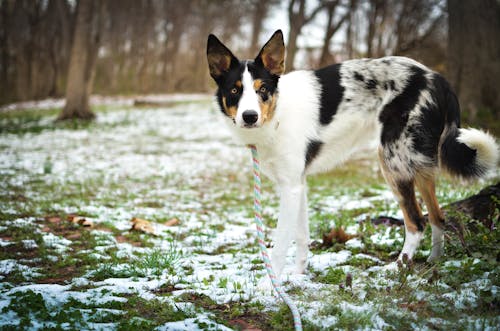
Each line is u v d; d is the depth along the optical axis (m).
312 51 19.05
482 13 10.92
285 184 3.76
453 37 11.35
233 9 43.47
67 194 7.15
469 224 4.41
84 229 5.41
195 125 17.36
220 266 4.18
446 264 3.71
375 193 7.03
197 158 10.88
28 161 9.88
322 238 4.96
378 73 3.96
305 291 3.48
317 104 3.85
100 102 30.20
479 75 11.00
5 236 5.01
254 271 3.98
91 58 18.09
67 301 3.22
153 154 11.30
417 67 3.95
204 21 44.88
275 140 3.71
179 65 54.28
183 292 3.49
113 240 5.00
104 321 2.94
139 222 5.49
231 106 3.60
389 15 16.34
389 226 5.16
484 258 3.48
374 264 4.09
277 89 3.69
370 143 4.13
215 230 5.48
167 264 4.13
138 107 25.30
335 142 4.01
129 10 42.31
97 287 3.63
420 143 3.82
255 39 32.56
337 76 3.98
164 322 2.96
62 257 4.37
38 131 14.90
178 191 7.75
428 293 3.21
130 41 48.16
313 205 6.61
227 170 9.60
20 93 33.62
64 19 26.69
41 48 35.50
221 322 2.96
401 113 3.86
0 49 36.44
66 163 9.77
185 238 5.21
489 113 10.70
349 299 3.22
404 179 3.89
